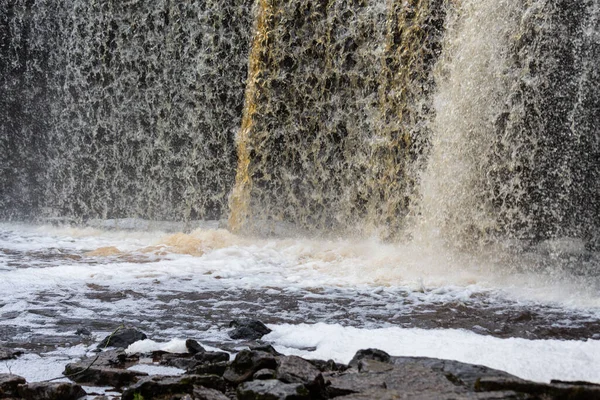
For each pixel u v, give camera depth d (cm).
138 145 1418
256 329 518
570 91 929
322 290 727
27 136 1498
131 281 759
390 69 1104
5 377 371
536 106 941
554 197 955
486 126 960
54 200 1480
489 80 955
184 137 1373
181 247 1022
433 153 1006
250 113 1235
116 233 1248
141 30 1390
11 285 717
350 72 1153
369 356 401
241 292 710
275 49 1212
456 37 992
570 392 320
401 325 570
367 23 1132
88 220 1396
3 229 1304
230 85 1329
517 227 959
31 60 1486
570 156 946
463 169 973
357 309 634
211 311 619
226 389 363
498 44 948
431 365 386
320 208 1202
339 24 1161
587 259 922
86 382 390
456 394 321
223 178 1345
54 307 620
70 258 938
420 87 1062
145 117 1404
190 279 781
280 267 884
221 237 1097
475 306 657
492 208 964
